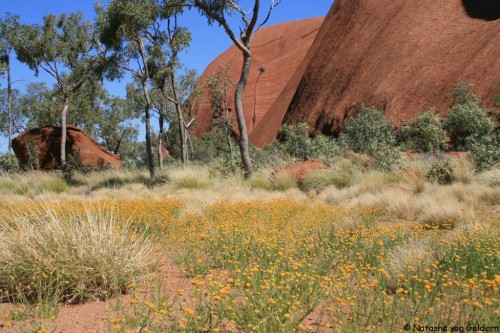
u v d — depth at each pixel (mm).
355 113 46500
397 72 43312
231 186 17922
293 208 11117
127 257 5547
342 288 4859
